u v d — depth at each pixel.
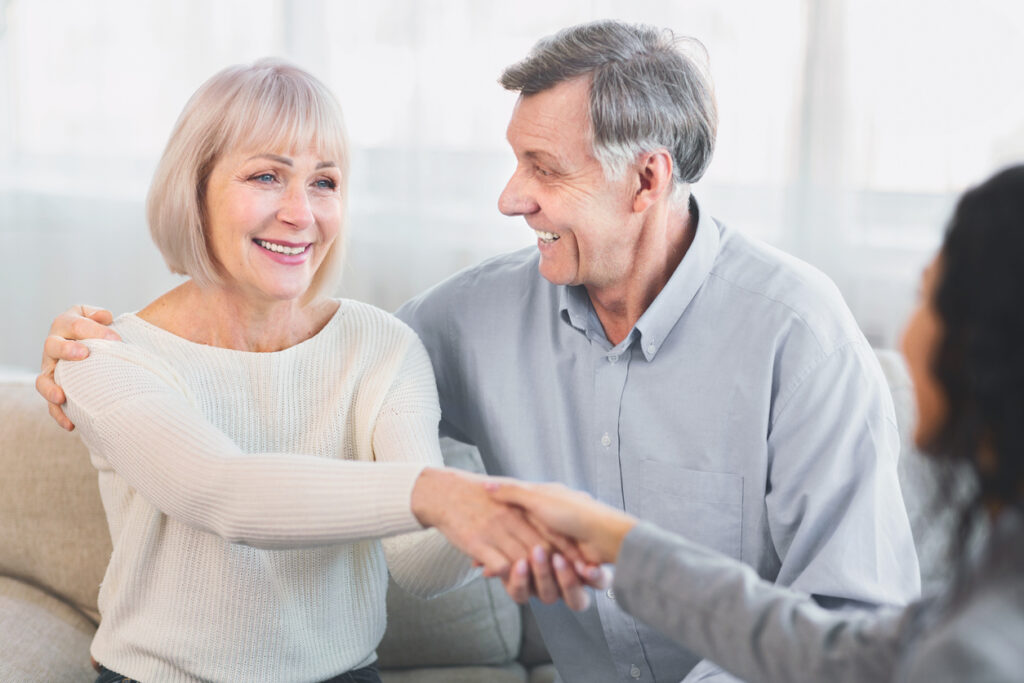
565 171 1.29
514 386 1.46
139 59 3.20
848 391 1.30
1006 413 0.67
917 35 2.72
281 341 1.38
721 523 1.36
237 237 1.28
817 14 2.79
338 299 1.47
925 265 0.76
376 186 3.11
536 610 1.49
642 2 2.89
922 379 0.72
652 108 1.27
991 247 0.67
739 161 2.88
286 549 1.14
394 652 1.72
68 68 3.21
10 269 3.29
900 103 2.76
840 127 2.81
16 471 1.59
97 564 1.58
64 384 1.25
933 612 0.72
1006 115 2.70
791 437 1.30
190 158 1.26
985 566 0.66
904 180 2.78
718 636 0.89
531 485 1.09
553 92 1.28
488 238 3.08
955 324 0.68
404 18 3.04
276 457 1.15
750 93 2.85
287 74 1.30
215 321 1.35
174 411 1.20
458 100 3.04
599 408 1.39
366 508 1.10
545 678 1.74
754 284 1.36
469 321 1.50
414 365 1.41
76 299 3.29
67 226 3.27
